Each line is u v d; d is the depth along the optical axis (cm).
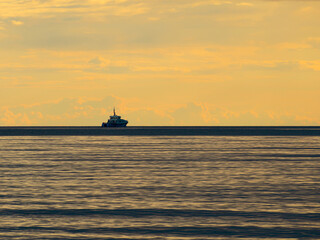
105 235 12588
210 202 16875
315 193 18788
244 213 15038
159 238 12306
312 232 12812
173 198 17700
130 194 18638
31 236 12475
